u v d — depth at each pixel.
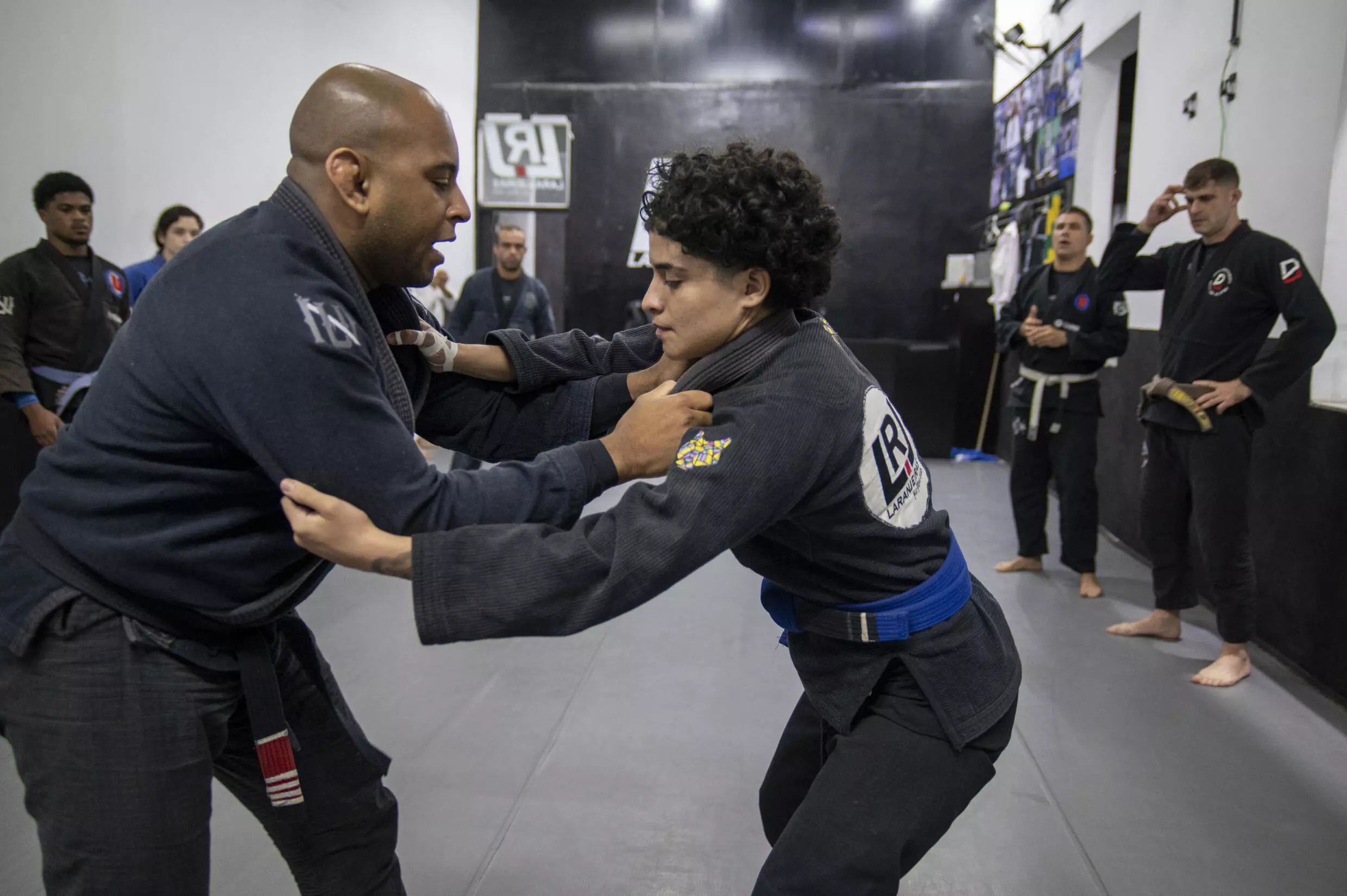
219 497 1.06
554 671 3.00
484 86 8.84
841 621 1.16
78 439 1.05
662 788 2.29
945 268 8.27
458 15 8.39
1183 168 4.47
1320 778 2.42
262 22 5.54
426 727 2.59
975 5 8.07
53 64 4.03
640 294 8.85
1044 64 6.82
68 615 1.05
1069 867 2.01
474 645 3.22
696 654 3.17
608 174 8.79
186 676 1.09
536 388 1.42
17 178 3.86
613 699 2.80
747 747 2.50
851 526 1.10
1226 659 3.07
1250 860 2.05
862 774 1.12
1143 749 2.56
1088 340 3.85
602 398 1.41
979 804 2.27
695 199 1.02
